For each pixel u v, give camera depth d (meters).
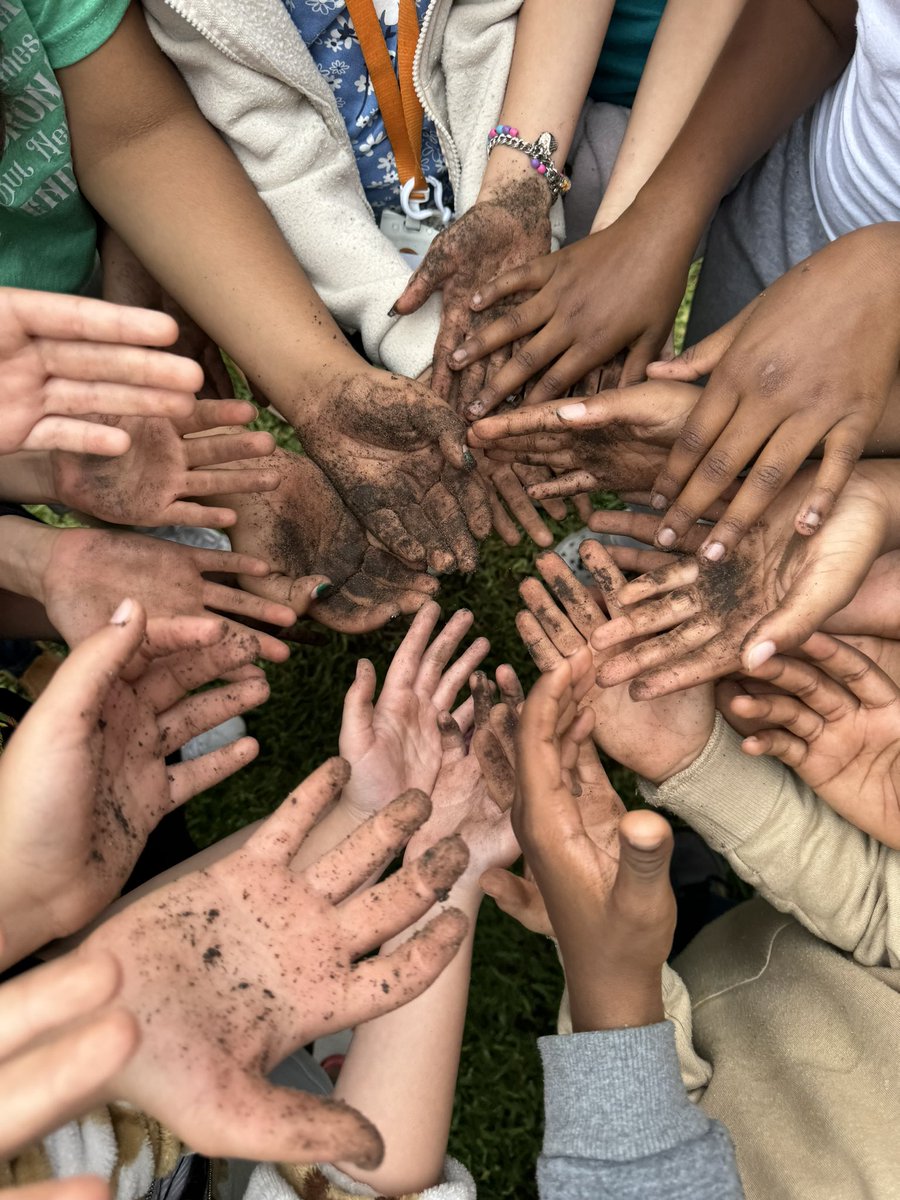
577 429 0.57
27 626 0.62
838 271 0.51
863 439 0.50
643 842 0.33
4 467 0.58
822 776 0.53
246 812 0.77
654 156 0.68
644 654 0.51
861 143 0.59
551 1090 0.41
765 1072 0.54
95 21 0.56
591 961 0.41
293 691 0.82
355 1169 0.44
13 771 0.35
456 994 0.49
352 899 0.36
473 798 0.54
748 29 0.61
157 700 0.47
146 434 0.54
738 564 0.53
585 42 0.65
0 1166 0.36
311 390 0.61
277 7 0.59
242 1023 0.33
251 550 0.62
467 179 0.67
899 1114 0.49
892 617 0.58
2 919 0.37
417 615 0.56
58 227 0.64
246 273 0.61
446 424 0.58
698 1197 0.38
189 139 0.62
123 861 0.41
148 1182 0.40
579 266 0.61
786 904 0.56
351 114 0.66
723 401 0.52
